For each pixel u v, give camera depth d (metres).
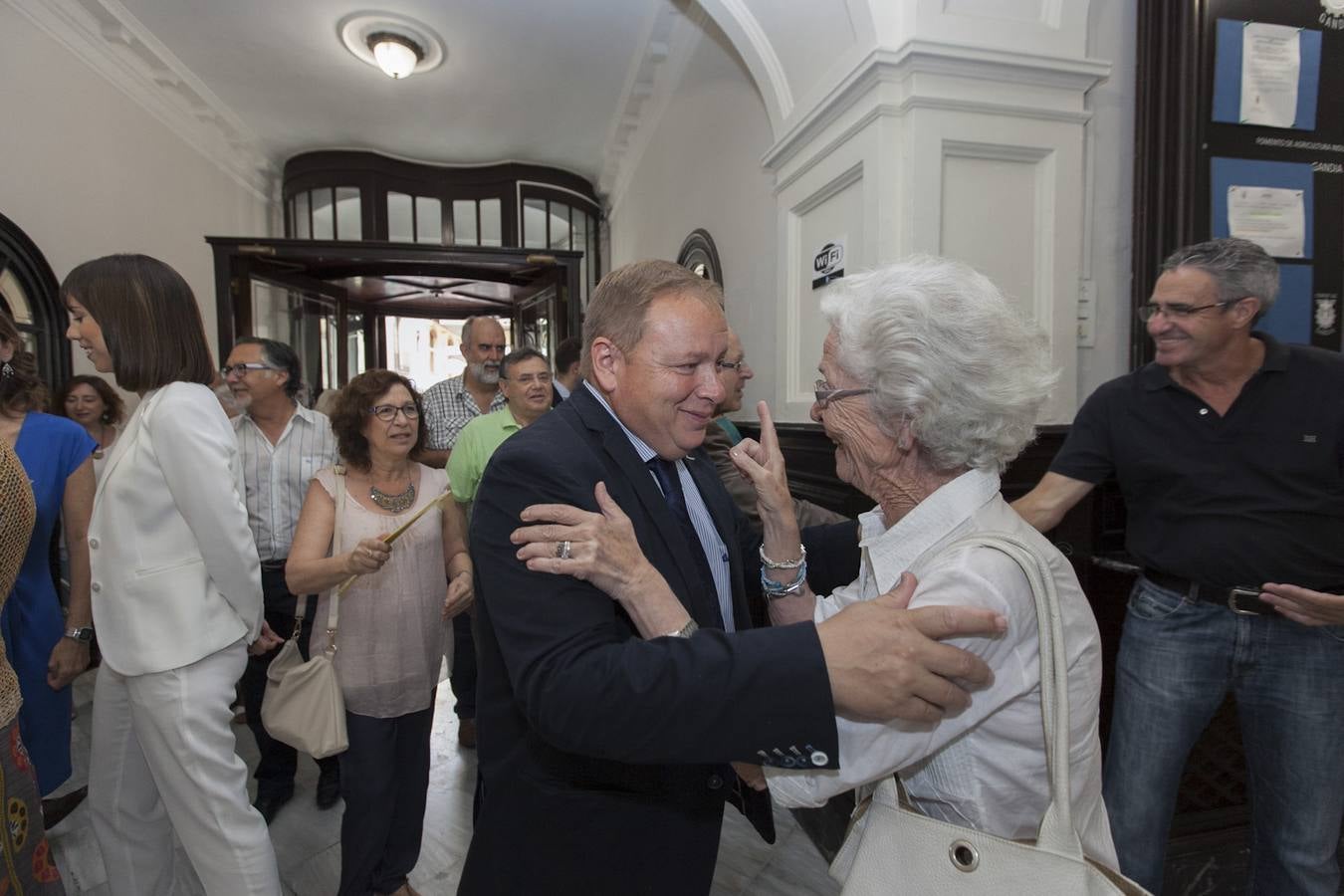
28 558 1.53
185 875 1.78
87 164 3.90
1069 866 0.60
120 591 1.28
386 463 1.58
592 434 0.83
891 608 0.63
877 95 1.92
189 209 4.97
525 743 0.83
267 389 2.06
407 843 1.59
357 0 3.88
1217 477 1.33
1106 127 2.07
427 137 5.80
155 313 1.30
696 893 0.83
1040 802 0.67
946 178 1.94
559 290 4.19
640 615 0.68
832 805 1.90
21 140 3.43
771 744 0.60
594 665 0.64
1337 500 1.28
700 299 0.80
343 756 1.52
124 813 1.38
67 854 1.88
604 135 5.74
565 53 4.39
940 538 0.70
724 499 1.04
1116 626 1.84
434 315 6.71
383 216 6.15
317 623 1.52
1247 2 1.89
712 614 0.86
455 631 2.40
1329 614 1.18
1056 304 2.01
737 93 3.17
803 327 2.51
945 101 1.88
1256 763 1.39
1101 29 2.04
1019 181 2.00
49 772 1.56
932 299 0.69
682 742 0.61
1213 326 1.27
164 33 4.17
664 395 0.79
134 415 1.33
